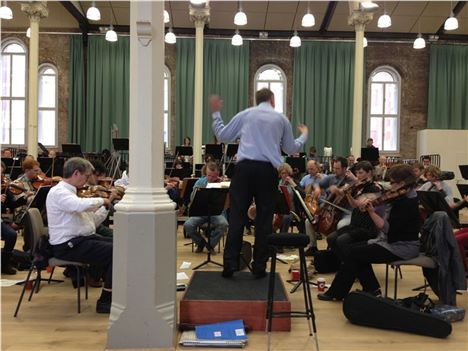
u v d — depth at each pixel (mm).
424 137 12258
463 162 12016
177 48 12656
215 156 8695
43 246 3230
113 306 2623
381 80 13156
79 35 12617
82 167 3264
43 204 3949
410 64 13086
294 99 12844
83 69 12656
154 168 2621
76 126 12695
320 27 12562
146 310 2562
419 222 3297
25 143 12938
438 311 3109
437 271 3332
